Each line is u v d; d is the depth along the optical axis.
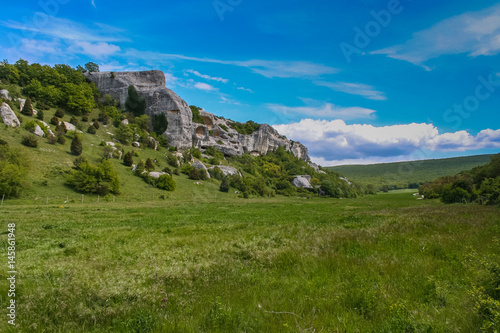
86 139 66.88
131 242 11.94
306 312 5.05
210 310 4.94
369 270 7.18
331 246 9.87
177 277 6.84
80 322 4.82
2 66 77.38
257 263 8.27
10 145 47.38
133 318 4.77
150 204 41.88
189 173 74.50
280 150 141.38
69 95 79.69
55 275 6.93
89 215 23.84
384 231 12.61
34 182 42.56
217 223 19.64
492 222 14.77
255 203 50.31
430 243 9.80
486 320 4.25
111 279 6.57
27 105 63.25
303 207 39.94
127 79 97.06
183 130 92.94
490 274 5.62
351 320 4.72
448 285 5.82
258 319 4.73
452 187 51.91
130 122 86.69
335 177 137.25
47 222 17.84
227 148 113.19
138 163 66.25
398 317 4.54
